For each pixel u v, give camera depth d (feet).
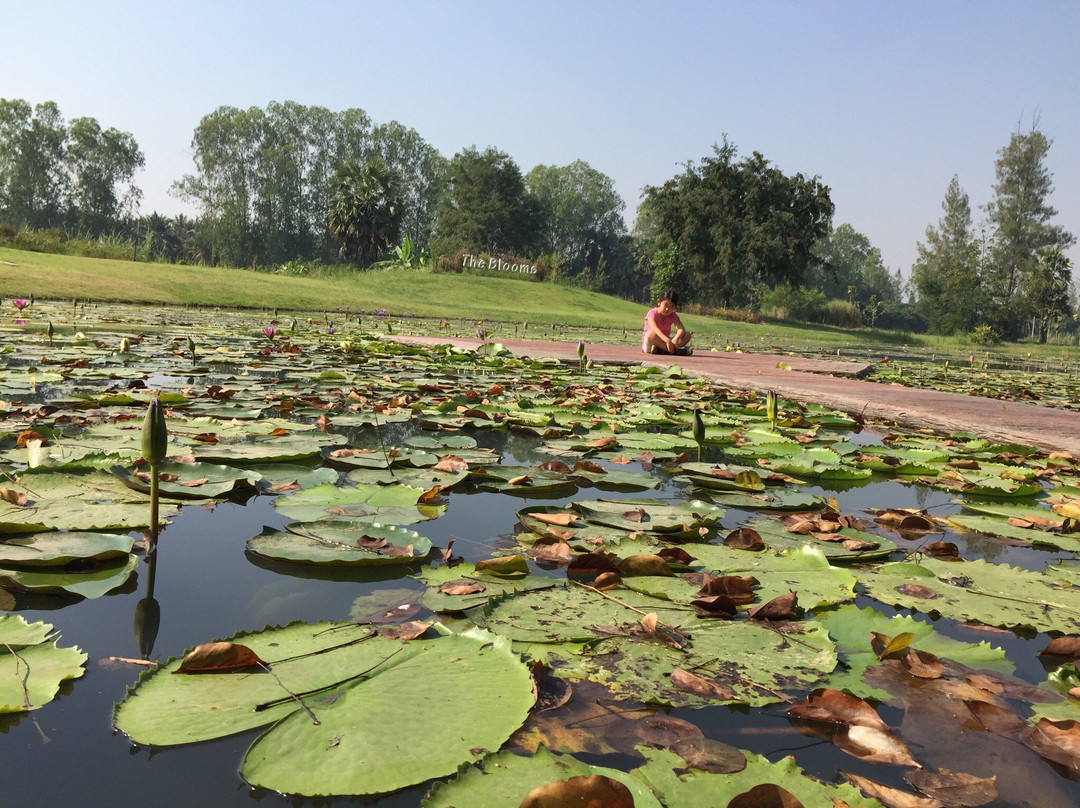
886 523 8.02
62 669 3.92
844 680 4.23
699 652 4.49
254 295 71.00
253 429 10.58
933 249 184.96
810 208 134.51
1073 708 4.00
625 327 85.20
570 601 5.20
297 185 229.66
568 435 11.93
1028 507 9.07
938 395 19.95
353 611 4.84
